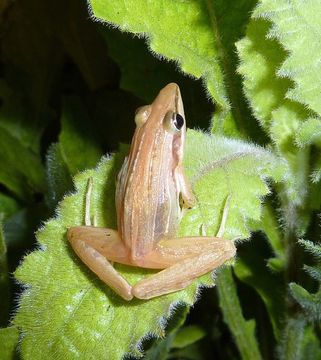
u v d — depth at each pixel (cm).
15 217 21
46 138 25
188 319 21
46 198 20
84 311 14
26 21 24
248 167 16
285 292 18
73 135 22
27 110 24
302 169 16
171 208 15
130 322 14
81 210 15
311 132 15
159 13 16
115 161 16
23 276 14
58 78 26
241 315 19
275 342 20
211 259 14
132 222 14
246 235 15
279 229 17
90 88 25
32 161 23
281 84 16
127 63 20
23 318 14
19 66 26
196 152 16
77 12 24
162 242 15
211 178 16
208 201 15
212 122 17
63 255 14
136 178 14
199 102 20
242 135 17
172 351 21
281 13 15
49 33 25
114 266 15
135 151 15
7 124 24
